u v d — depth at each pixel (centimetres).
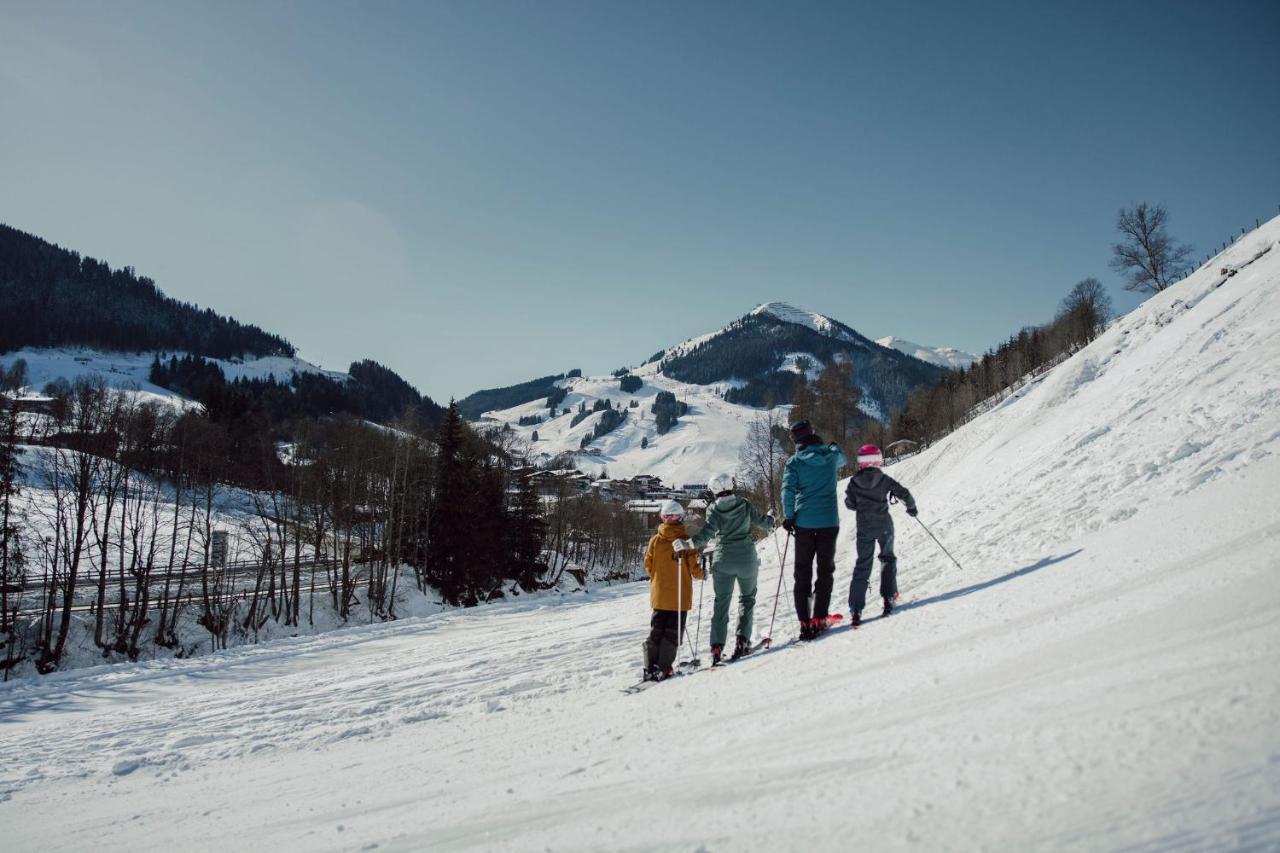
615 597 2595
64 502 3316
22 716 1157
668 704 482
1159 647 246
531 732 523
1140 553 433
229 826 424
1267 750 153
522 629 1678
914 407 8150
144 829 463
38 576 3253
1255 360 976
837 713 313
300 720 825
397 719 748
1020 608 412
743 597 652
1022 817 161
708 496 667
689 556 640
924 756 220
